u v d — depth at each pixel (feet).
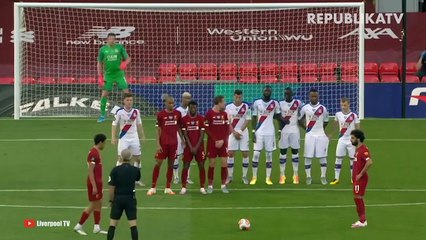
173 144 222.69
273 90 341.62
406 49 364.58
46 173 248.52
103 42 361.92
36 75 355.15
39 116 337.93
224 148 225.76
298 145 241.35
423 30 370.53
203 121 224.12
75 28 361.10
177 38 361.71
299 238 180.55
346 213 205.16
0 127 313.94
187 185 237.04
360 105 330.75
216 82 341.82
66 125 317.63
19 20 329.11
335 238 180.45
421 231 187.01
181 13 361.51
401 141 294.66
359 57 325.42
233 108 239.50
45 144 282.97
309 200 219.41
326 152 240.12
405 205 215.72
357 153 188.85
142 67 360.48
